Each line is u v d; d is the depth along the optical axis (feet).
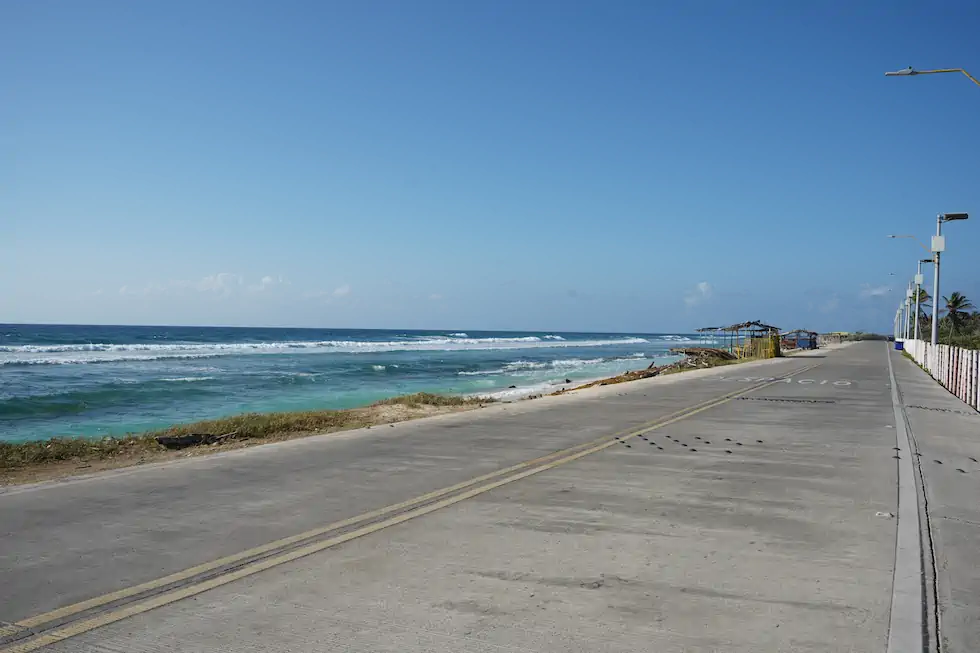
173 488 26.86
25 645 13.25
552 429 43.75
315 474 29.55
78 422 66.64
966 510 23.50
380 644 13.21
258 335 462.19
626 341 517.55
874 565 17.75
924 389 77.05
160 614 14.69
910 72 57.98
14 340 262.47
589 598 15.49
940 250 113.91
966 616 14.56
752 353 190.39
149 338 324.19
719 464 31.81
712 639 13.41
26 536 20.40
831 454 34.55
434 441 38.86
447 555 18.53
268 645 13.19
